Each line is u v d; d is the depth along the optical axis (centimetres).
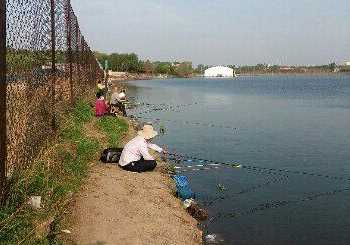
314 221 1044
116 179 1027
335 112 3659
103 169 1105
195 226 940
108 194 908
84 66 2569
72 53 1817
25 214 663
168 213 912
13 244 578
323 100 5281
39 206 715
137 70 18275
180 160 1620
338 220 1056
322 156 1784
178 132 2438
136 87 9225
